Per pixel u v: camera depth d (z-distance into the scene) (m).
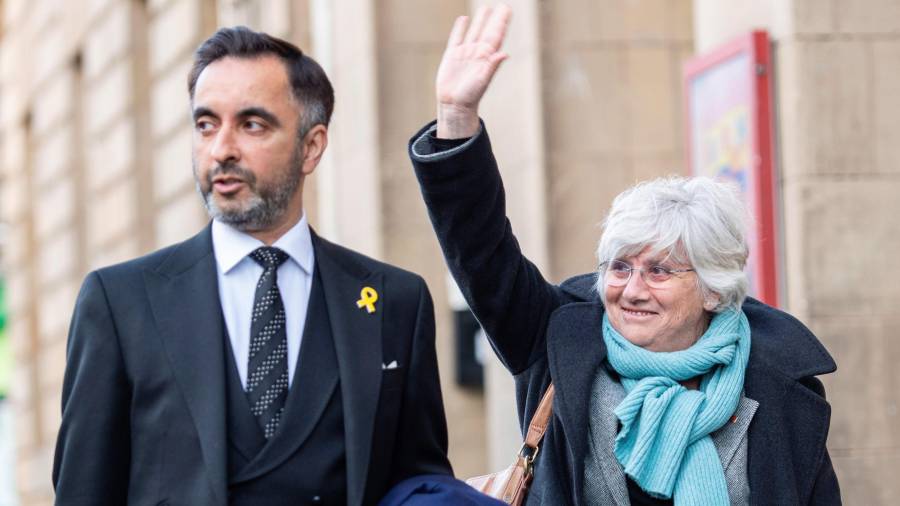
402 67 23.44
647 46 19.95
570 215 19.70
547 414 9.71
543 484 9.47
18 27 55.66
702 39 17.25
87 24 44.22
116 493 8.98
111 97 41.25
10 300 57.44
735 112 15.71
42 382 52.78
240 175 9.23
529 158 19.81
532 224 19.81
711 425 9.10
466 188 9.26
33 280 54.84
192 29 34.00
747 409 9.26
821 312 14.90
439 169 9.21
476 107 9.34
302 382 9.17
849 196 15.02
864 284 15.00
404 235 23.27
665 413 9.10
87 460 8.88
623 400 9.23
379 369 9.32
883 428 14.94
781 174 15.23
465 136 9.33
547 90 19.78
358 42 23.75
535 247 19.73
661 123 19.91
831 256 14.96
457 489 9.11
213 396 8.95
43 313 51.66
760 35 15.33
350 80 24.19
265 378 9.20
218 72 9.33
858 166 15.05
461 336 23.11
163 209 37.12
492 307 9.57
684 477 9.03
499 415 20.84
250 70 9.33
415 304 9.66
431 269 23.28
